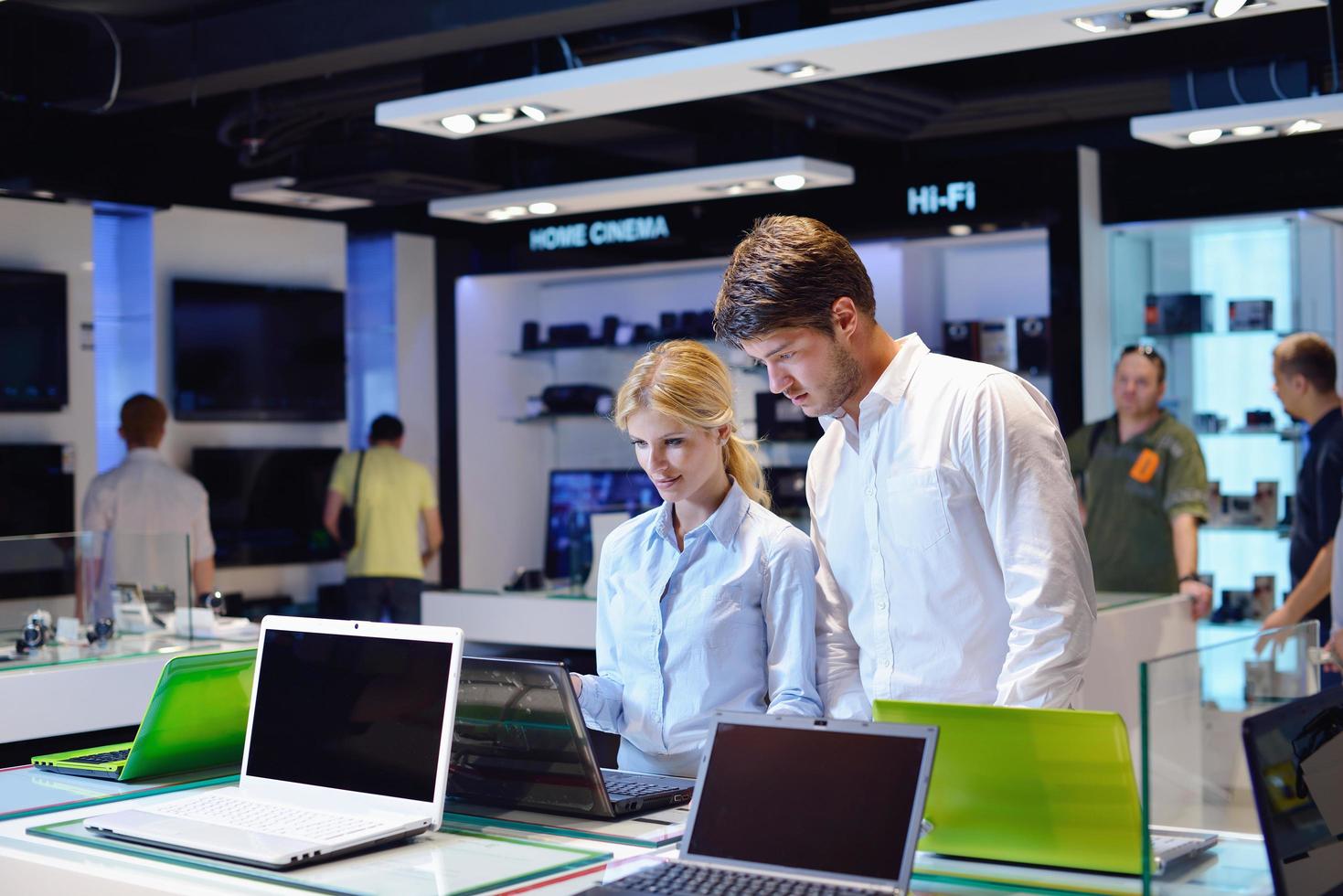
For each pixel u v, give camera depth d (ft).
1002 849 6.75
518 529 29.66
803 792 6.38
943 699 7.73
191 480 20.30
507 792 7.96
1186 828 6.07
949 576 7.65
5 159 20.68
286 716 8.06
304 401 25.91
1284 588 21.34
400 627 7.73
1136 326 22.43
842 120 22.31
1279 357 18.25
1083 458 19.51
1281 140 21.26
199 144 24.81
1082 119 24.79
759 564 8.60
